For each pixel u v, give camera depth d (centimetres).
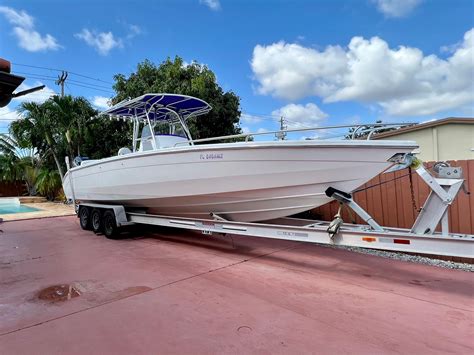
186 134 659
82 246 604
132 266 461
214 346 245
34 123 1430
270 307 315
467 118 837
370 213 582
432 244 326
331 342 249
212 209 529
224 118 1296
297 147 400
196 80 1172
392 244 351
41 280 408
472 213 470
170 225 570
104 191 665
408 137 935
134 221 657
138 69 1319
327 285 375
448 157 878
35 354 236
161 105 616
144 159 545
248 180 446
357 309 309
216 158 455
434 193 354
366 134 430
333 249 551
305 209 468
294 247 566
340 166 396
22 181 1912
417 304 320
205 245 592
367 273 419
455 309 308
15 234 750
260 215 502
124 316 298
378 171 389
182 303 326
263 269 439
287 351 237
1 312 311
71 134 1362
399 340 253
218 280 396
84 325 281
